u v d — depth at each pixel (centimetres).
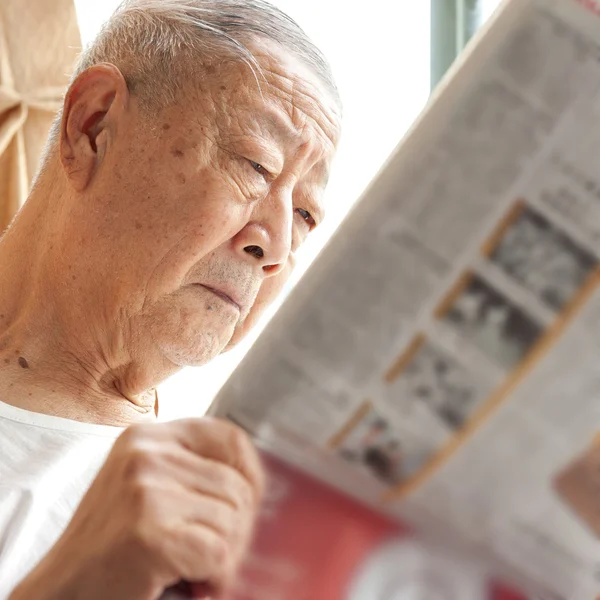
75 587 54
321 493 53
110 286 100
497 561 52
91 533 55
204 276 99
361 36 174
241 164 98
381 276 53
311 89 106
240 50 100
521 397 51
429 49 161
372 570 52
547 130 51
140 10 106
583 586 52
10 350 104
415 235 53
